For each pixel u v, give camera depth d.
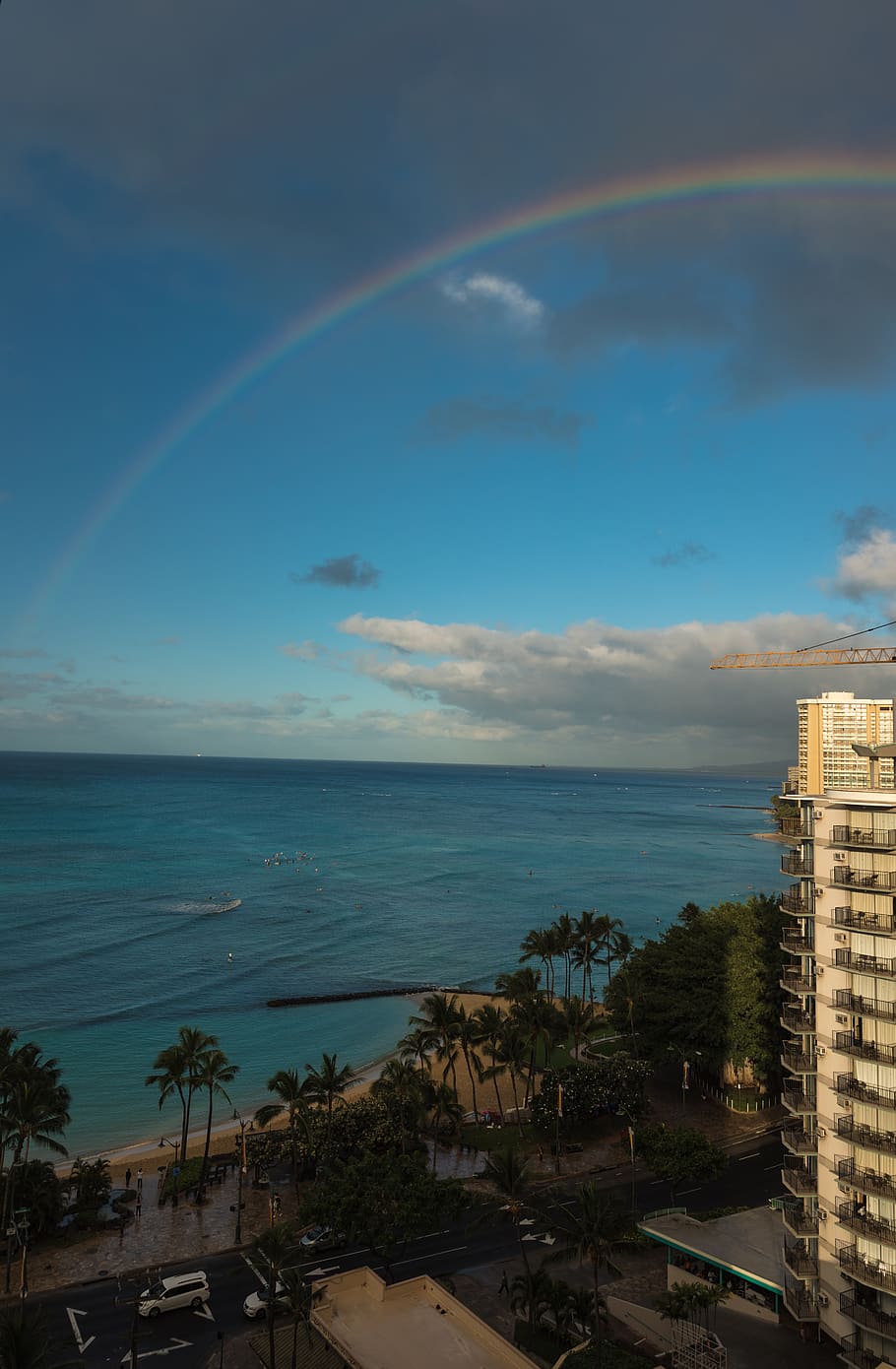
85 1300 60.56
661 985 99.38
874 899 52.09
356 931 198.62
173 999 145.62
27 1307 59.56
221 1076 84.75
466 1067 116.75
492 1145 88.62
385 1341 49.75
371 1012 144.62
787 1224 56.28
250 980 158.38
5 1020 130.62
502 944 193.25
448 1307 53.34
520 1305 55.78
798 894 59.16
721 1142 86.44
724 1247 59.31
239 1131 99.12
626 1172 80.62
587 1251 54.34
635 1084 90.75
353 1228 61.12
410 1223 61.53
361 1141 77.31
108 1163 87.81
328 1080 84.19
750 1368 49.75
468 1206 65.44
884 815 51.97
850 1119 52.47
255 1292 59.94
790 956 94.44
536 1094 93.62
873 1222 50.12
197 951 173.75
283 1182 82.00
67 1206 75.50
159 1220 73.88
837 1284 52.06
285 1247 51.22
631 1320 56.72
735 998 93.19
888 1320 48.56
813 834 57.25
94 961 162.62
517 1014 100.25
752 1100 94.75
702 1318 55.12
